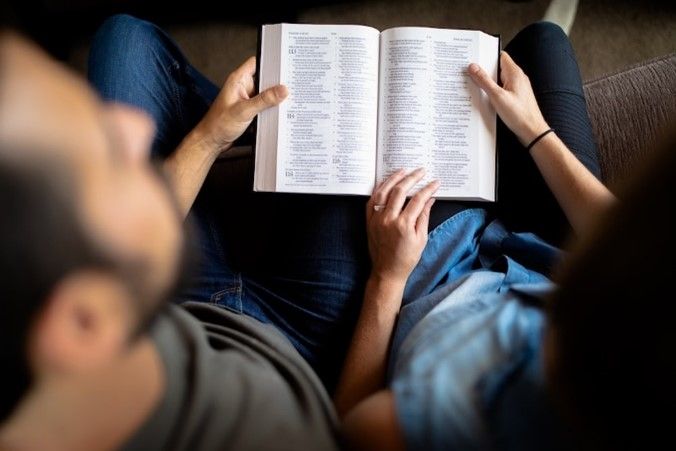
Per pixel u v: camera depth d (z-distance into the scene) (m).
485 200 0.76
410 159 0.75
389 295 0.71
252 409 0.44
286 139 0.74
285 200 0.89
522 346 0.44
